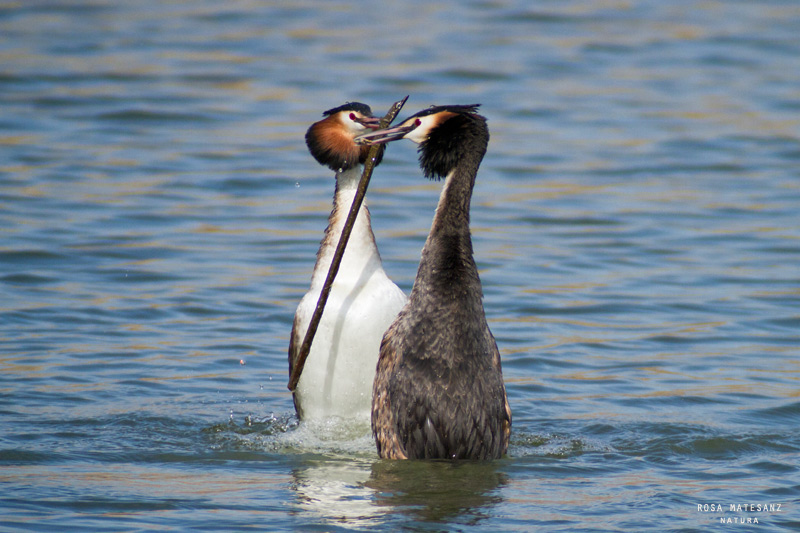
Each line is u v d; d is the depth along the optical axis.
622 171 22.98
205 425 10.21
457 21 37.16
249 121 26.08
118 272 15.93
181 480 8.52
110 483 8.38
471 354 8.80
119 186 20.91
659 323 14.09
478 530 7.40
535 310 14.55
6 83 28.95
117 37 34.56
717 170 23.08
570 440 9.83
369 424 10.09
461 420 8.77
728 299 15.12
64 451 9.25
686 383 11.76
